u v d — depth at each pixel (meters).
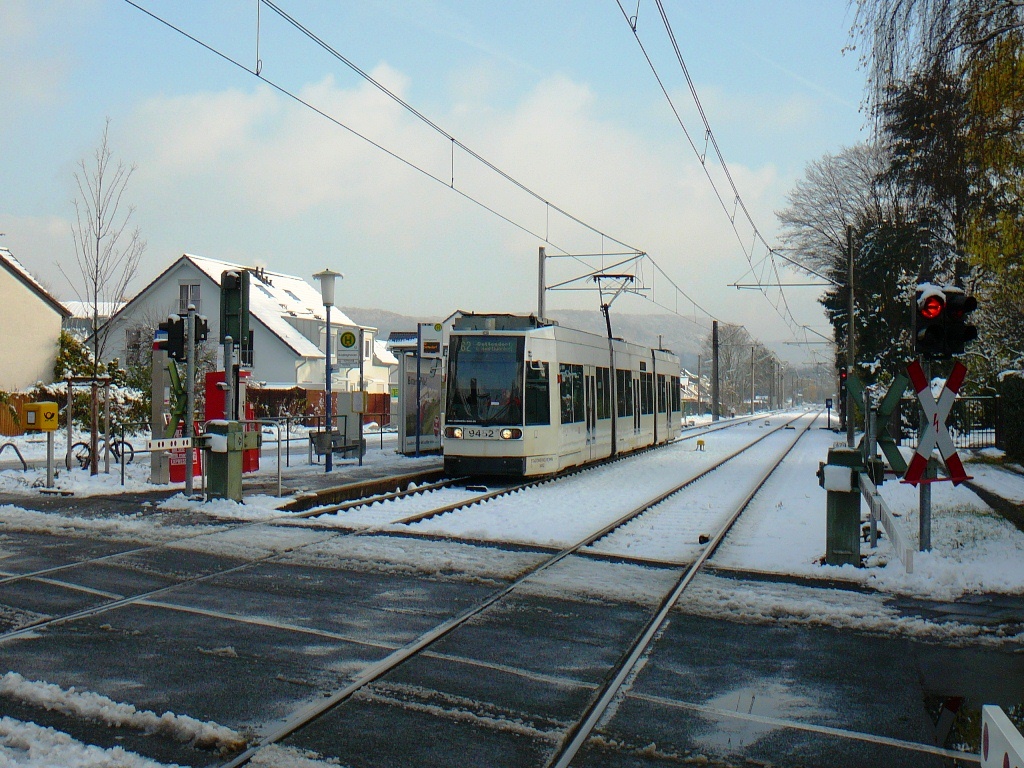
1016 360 25.72
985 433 27.67
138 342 50.00
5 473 17.55
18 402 33.28
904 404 35.47
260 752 4.78
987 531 12.21
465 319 19.31
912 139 14.16
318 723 5.23
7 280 38.28
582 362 21.89
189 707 5.43
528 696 5.77
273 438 36.88
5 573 9.14
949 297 9.98
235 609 7.86
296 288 64.06
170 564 9.71
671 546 11.44
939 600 8.59
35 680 5.88
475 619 7.70
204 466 14.05
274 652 6.60
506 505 15.15
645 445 29.31
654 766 4.75
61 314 40.88
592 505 15.43
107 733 5.00
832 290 52.38
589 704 5.64
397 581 9.12
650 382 30.69
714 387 69.12
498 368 18.55
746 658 6.72
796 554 10.78
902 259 40.56
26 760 4.51
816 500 16.84
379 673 6.15
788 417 96.75
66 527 11.95
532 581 9.22
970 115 13.35
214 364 37.56
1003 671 6.49
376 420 63.53
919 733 5.29
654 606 8.25
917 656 6.84
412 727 5.20
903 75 13.49
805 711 5.62
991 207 14.56
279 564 9.85
